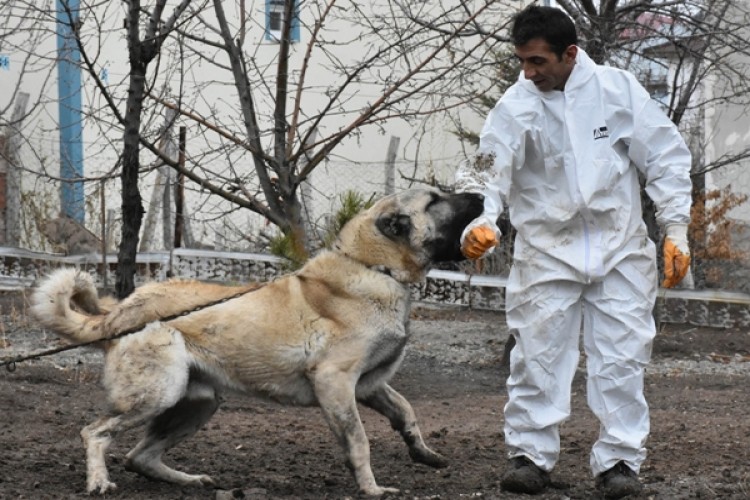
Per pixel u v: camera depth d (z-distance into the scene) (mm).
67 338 6473
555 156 6008
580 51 6016
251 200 10375
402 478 6781
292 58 18422
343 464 7418
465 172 6188
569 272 6016
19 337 12680
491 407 10336
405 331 6418
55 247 16188
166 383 6242
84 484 6426
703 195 17000
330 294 6309
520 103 6043
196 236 16672
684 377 12273
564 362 6168
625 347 6008
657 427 9016
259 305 6367
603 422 6082
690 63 13711
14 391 9656
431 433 8477
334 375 6215
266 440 8219
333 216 10617
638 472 6234
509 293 6262
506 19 12328
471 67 13586
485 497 6133
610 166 5953
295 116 10398
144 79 9422
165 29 9406
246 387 6418
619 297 6016
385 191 16594
